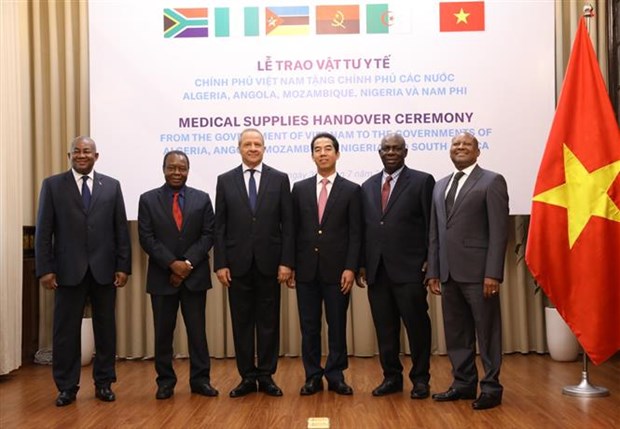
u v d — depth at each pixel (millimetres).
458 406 3824
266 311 4199
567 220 4098
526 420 3520
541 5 5359
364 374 4891
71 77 5715
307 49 5457
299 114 5457
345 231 4152
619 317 4023
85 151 4098
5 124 5000
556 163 4168
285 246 4137
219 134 5473
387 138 4066
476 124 5387
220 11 5488
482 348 3840
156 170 5480
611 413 3652
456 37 5398
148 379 4836
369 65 5430
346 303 4172
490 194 3838
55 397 4270
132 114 5492
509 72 5379
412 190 4051
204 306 4301
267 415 3689
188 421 3596
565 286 4078
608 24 5512
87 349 5461
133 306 5660
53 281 4047
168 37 5492
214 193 5473
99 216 4105
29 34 5730
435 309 5625
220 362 5484
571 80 4238
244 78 5477
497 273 3760
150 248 4141
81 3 5672
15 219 5117
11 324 4977
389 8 5430
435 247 3996
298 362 5410
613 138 4109
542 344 5586
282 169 5449
